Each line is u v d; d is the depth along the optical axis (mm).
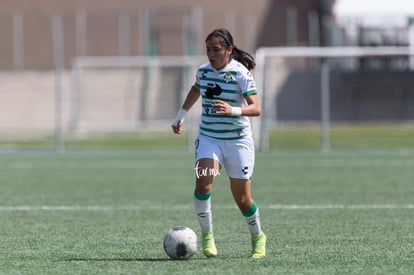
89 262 29719
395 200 49562
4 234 36875
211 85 29047
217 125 29016
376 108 137250
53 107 142625
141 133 121500
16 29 160750
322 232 37094
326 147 92250
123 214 44062
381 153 89000
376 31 136500
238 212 44406
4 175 67500
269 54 94750
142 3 164750
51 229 38406
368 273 27578
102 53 160250
